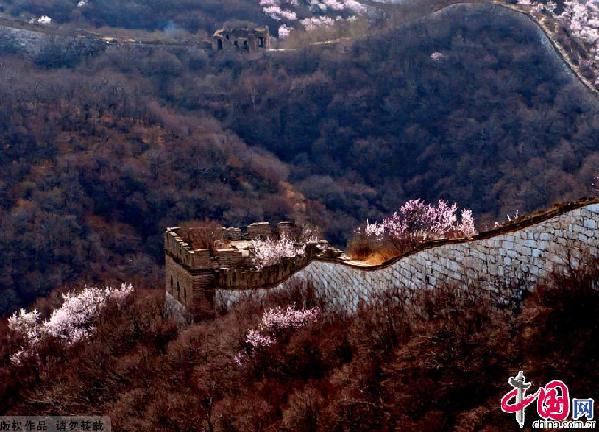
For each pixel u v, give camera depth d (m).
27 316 50.84
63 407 35.31
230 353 30.39
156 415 28.72
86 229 89.69
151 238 91.81
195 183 103.56
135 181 99.94
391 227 32.62
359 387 22.16
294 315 29.95
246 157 113.94
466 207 90.44
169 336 39.09
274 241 42.03
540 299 18.88
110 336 41.16
